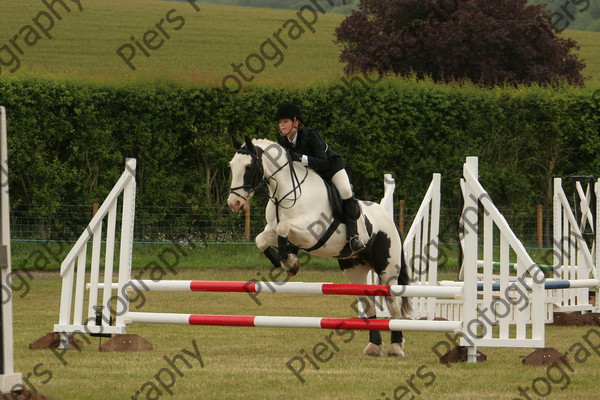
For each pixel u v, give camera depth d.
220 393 5.32
